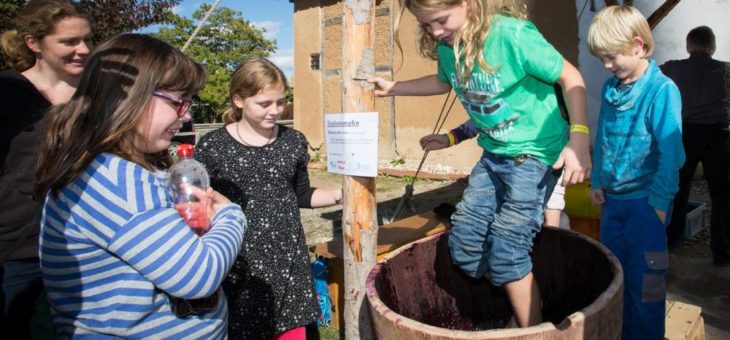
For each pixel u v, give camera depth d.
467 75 1.93
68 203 1.26
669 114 2.34
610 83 2.67
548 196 2.02
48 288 1.33
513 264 1.96
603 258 1.97
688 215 4.80
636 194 2.53
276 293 2.30
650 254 2.48
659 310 2.51
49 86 2.12
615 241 2.65
